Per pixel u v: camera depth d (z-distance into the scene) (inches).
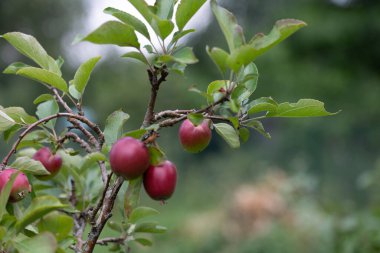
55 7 761.6
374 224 163.2
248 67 75.6
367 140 659.4
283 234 309.0
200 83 711.1
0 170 71.9
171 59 65.9
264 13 928.9
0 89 681.0
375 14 589.6
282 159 705.0
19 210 72.3
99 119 693.3
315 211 266.4
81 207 95.3
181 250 369.1
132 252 291.4
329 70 599.8
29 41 79.7
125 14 69.7
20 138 72.4
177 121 69.4
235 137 74.8
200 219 432.8
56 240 60.2
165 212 547.2
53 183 97.0
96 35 65.8
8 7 737.6
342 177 653.3
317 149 685.3
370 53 610.2
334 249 165.8
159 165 69.4
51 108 85.0
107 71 763.4
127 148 65.7
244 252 326.3
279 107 73.5
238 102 68.4
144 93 686.5
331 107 614.5
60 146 82.2
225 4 1024.2
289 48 609.0
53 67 81.8
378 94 594.6
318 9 609.3
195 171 691.4
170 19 71.6
